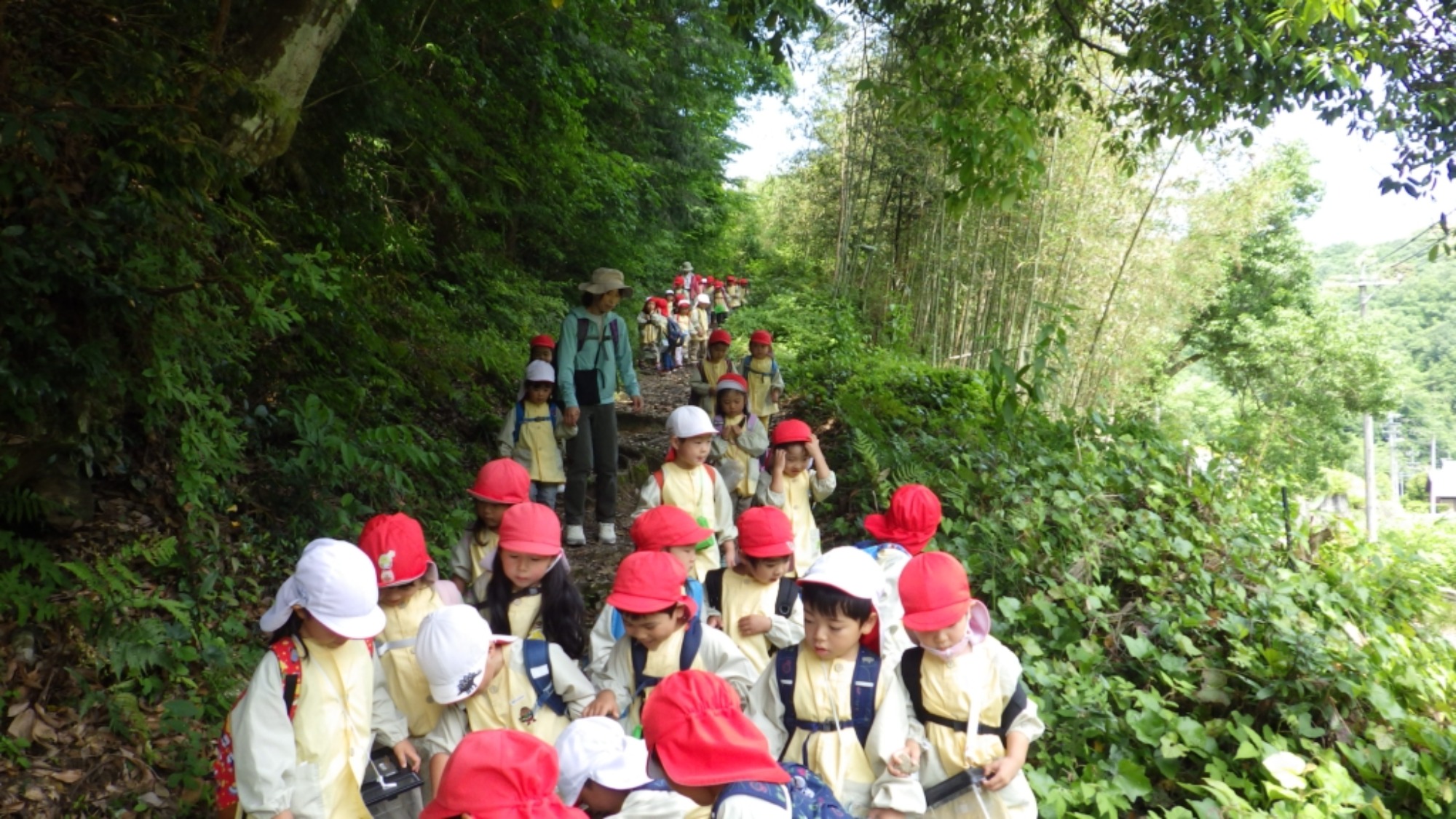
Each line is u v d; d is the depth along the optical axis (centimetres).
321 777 254
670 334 1756
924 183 1938
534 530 316
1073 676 430
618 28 1420
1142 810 384
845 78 2080
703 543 453
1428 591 676
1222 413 2619
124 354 432
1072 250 1866
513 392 966
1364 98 624
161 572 444
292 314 512
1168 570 556
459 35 1009
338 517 516
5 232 357
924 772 279
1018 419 737
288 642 255
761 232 3812
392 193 989
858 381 1100
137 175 405
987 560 539
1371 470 2341
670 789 221
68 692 365
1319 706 416
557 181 1315
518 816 193
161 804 343
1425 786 368
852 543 659
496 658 285
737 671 311
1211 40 652
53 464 422
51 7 394
